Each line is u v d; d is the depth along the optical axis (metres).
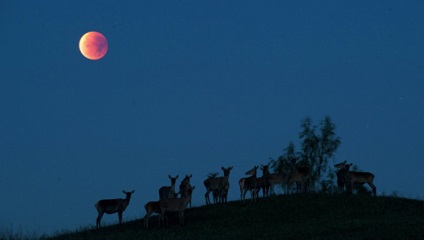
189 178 141.75
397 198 139.75
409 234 95.75
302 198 142.00
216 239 102.31
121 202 130.88
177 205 122.31
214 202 148.12
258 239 100.88
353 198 139.50
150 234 113.69
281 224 116.75
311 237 100.19
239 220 123.38
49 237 125.25
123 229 125.44
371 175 149.75
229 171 146.75
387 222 108.88
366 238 94.88
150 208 122.94
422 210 125.62
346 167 150.75
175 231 116.69
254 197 146.50
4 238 120.25
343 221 114.25
